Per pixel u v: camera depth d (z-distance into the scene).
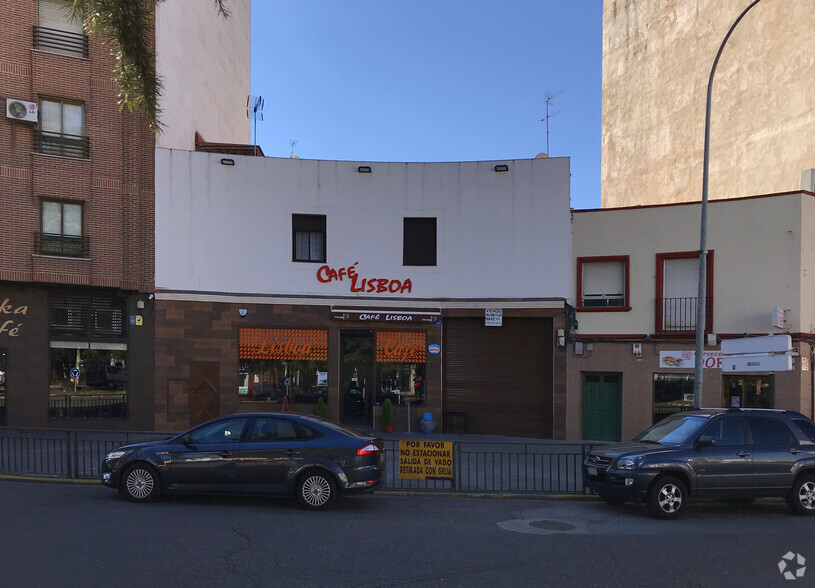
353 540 7.98
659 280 19.59
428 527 8.88
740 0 25.64
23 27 18.36
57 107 18.78
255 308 19.97
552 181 20.31
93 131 19.03
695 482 10.00
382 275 20.47
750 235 18.84
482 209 20.48
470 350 20.80
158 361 19.39
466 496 11.50
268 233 20.19
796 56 23.20
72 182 18.70
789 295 18.25
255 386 19.89
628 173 31.41
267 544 7.66
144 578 6.28
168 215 19.67
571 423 19.77
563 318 20.00
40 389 18.41
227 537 7.91
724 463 10.13
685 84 28.27
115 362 19.17
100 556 6.96
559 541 8.25
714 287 19.17
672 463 9.96
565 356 19.98
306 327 20.19
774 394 18.16
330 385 20.14
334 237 20.41
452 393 20.81
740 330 18.75
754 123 24.77
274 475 9.75
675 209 19.61
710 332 19.05
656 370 19.34
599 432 19.80
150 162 19.64
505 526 9.12
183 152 19.86
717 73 26.59
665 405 19.31
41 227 18.44
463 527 8.95
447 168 20.61
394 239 20.52
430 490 11.64
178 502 10.07
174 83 21.66
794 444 10.54
